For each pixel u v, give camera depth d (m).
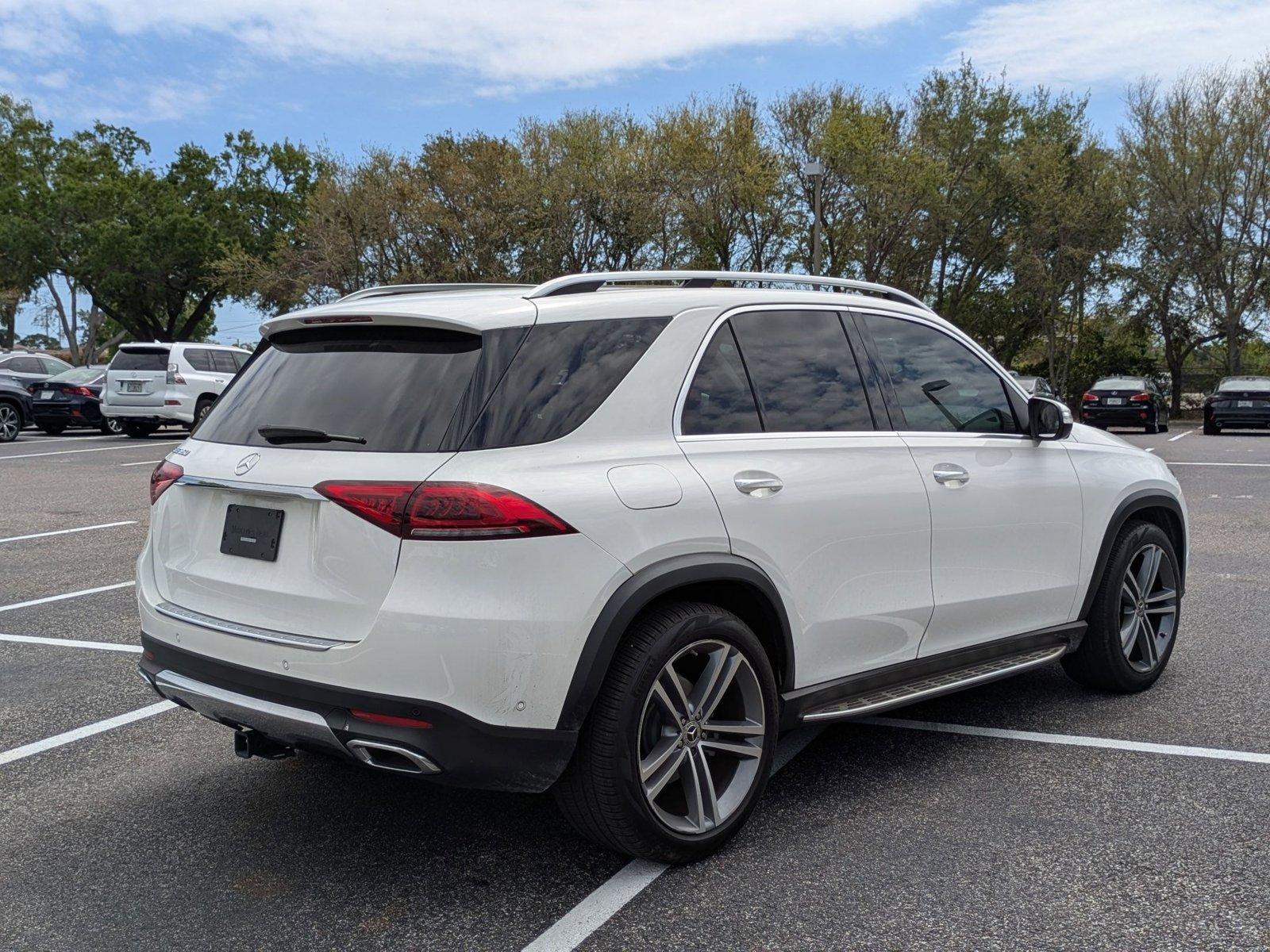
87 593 7.08
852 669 3.60
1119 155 39.00
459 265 37.38
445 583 2.70
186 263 47.34
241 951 2.68
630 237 37.59
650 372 3.16
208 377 21.83
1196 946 2.64
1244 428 26.14
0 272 47.47
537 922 2.80
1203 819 3.41
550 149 38.91
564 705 2.79
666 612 3.02
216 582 3.13
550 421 2.92
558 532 2.77
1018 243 40.41
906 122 39.53
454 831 3.40
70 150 53.59
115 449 19.22
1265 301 36.09
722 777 3.27
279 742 3.08
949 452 3.94
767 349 3.53
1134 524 4.80
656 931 2.74
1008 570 4.14
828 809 3.53
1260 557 8.23
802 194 37.09
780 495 3.30
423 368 2.99
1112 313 39.44
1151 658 4.85
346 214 38.34
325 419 3.04
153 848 3.28
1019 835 3.29
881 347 3.93
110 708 4.68
